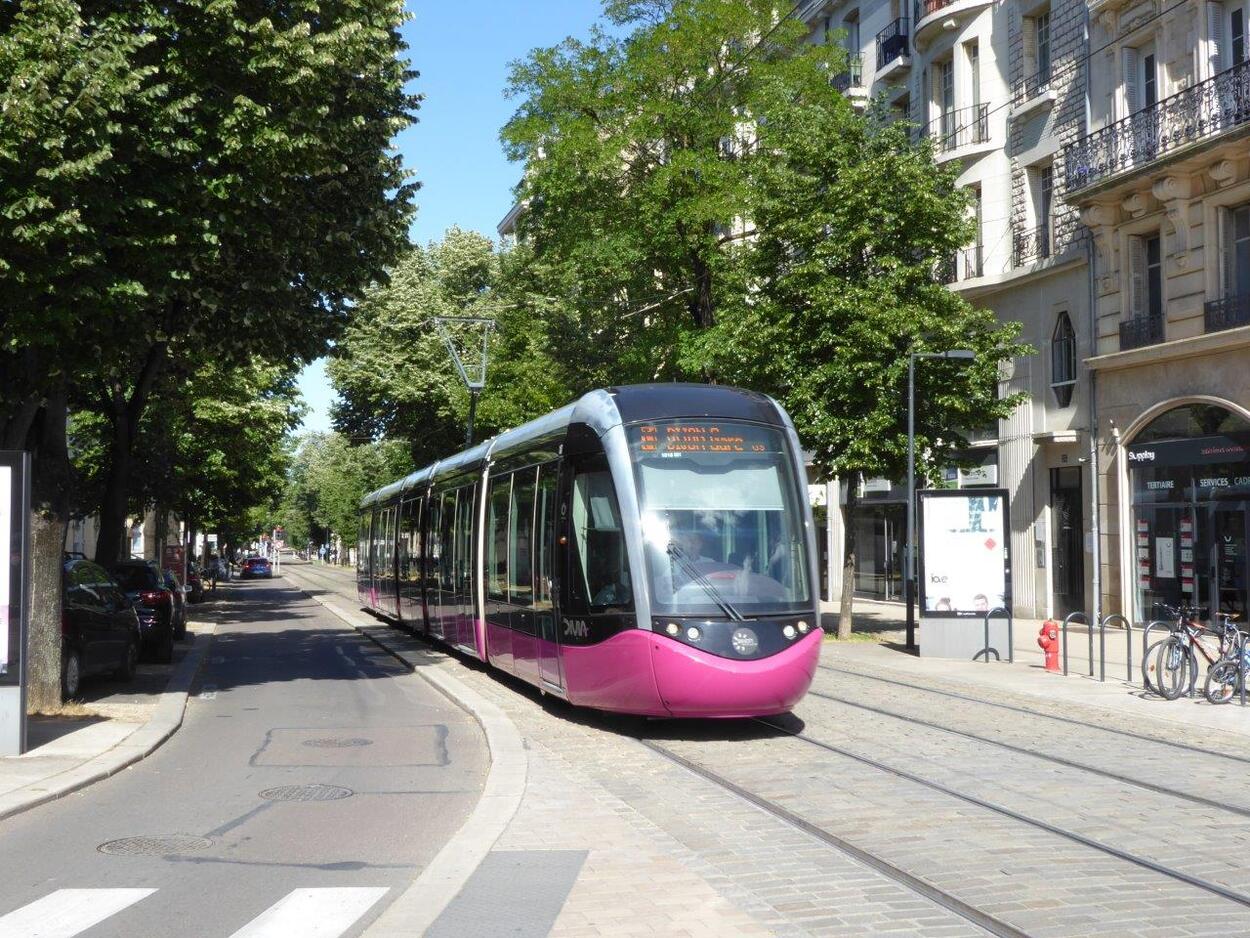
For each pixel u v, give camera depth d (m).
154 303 13.33
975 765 10.60
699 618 11.66
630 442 12.48
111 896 6.68
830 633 26.39
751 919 6.01
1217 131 22.56
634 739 12.12
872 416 23.14
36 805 9.09
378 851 7.75
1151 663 15.73
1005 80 30.72
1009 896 6.48
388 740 12.46
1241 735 12.62
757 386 25.17
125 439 23.19
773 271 24.94
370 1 14.43
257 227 14.09
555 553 13.54
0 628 10.88
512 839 7.75
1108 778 10.02
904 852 7.47
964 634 20.70
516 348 41.53
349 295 17.33
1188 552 23.98
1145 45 25.61
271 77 13.26
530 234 31.88
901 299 23.50
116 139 12.47
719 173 27.41
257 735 12.83
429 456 51.19
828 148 24.45
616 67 28.81
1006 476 30.38
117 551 23.67
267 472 50.06
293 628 32.59
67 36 11.71
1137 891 6.59
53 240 12.07
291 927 6.10
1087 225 26.47
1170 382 24.31
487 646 17.44
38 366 13.13
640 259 28.64
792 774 10.16
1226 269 23.09
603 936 5.73
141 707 14.41
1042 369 28.95
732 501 12.30
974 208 31.69
